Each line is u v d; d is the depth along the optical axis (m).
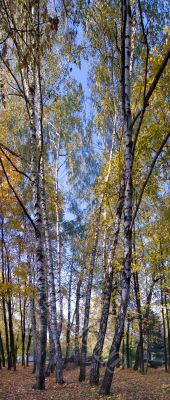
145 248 10.80
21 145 13.13
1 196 14.14
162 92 7.73
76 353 21.48
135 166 8.36
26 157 12.79
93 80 13.00
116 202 10.97
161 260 10.12
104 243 12.89
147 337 18.61
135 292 14.28
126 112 7.21
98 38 9.91
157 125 7.91
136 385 10.71
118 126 11.13
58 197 14.88
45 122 13.39
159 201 10.10
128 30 7.28
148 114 8.02
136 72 9.70
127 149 7.21
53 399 7.55
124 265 7.29
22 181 14.27
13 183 14.10
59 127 13.65
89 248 14.55
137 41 8.98
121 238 12.94
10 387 9.72
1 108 13.05
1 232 14.65
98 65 12.52
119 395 7.91
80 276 15.82
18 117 12.76
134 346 22.02
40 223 9.11
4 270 15.65
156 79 6.13
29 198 14.51
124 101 7.15
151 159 8.55
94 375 10.38
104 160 13.50
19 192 14.55
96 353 10.41
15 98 12.70
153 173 8.70
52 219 15.95
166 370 18.28
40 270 9.09
